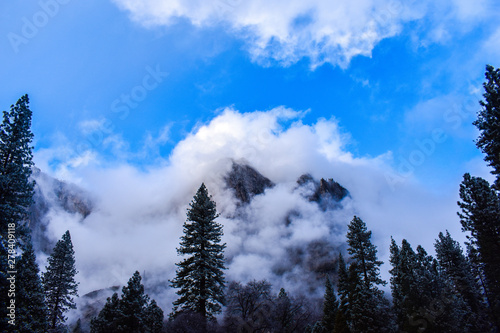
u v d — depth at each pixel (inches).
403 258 1477.6
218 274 1311.5
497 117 1061.1
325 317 2187.5
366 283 1626.5
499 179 1088.2
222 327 1278.3
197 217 1411.2
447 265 1838.1
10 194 1019.3
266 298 1566.2
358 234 1770.4
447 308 1266.0
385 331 1369.3
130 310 1546.5
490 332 1406.3
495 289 1256.2
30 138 1137.4
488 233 1206.9
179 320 1134.4
